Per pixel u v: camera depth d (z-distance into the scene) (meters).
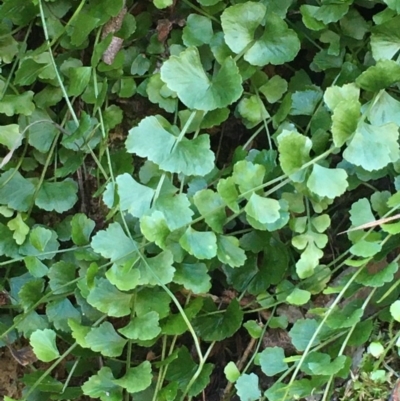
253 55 0.18
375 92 0.17
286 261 0.18
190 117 0.17
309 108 0.19
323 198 0.18
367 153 0.16
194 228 0.18
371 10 0.19
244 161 0.17
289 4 0.19
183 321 0.17
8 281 0.19
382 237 0.17
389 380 0.17
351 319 0.16
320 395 0.18
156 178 0.18
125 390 0.18
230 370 0.17
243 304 0.19
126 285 0.16
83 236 0.19
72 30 0.19
